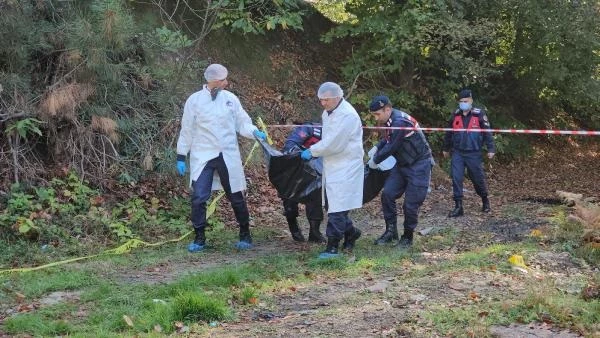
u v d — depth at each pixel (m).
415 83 13.66
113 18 8.70
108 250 7.36
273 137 11.65
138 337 4.48
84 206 8.20
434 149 13.12
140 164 9.24
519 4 12.73
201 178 7.27
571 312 4.64
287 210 7.71
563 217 8.84
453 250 7.15
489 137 9.50
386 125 7.16
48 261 6.86
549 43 13.17
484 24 12.10
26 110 8.41
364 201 7.80
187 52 11.38
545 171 14.40
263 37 13.20
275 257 6.86
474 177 9.59
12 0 8.10
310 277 6.05
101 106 9.16
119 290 5.70
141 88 9.80
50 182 8.29
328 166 6.75
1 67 8.52
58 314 5.09
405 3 12.29
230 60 12.38
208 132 7.22
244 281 5.90
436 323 4.54
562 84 14.38
